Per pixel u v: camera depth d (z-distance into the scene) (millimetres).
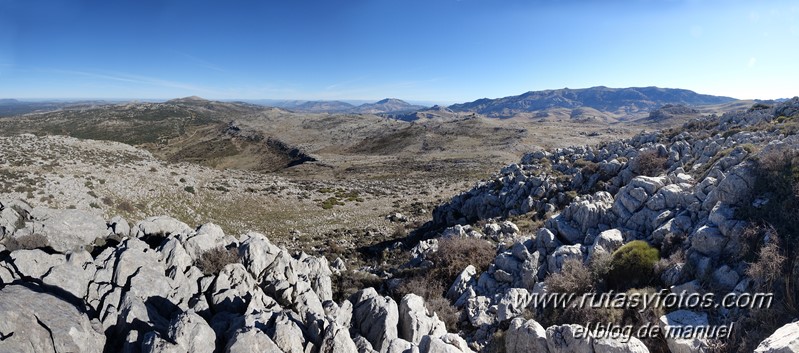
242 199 55812
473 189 40844
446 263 21938
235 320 11227
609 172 30766
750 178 14836
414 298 14883
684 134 34906
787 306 10656
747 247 12977
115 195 45375
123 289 11695
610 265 15273
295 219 50969
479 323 16062
